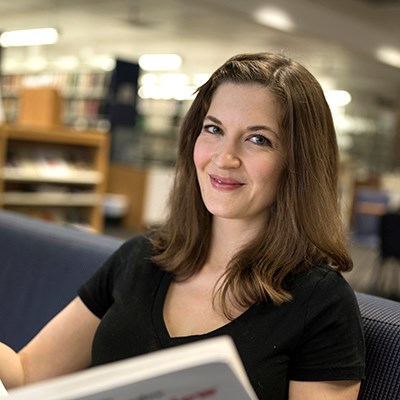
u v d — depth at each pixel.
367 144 13.64
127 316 1.17
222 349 0.63
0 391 1.00
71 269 1.61
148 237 1.32
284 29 7.82
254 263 1.11
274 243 1.13
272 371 1.03
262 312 1.07
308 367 1.03
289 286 1.08
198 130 1.27
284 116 1.11
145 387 0.61
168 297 1.19
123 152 8.95
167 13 8.22
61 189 5.45
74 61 11.97
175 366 0.60
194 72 13.08
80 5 8.43
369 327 1.12
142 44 10.98
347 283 1.09
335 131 1.17
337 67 10.89
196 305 1.16
